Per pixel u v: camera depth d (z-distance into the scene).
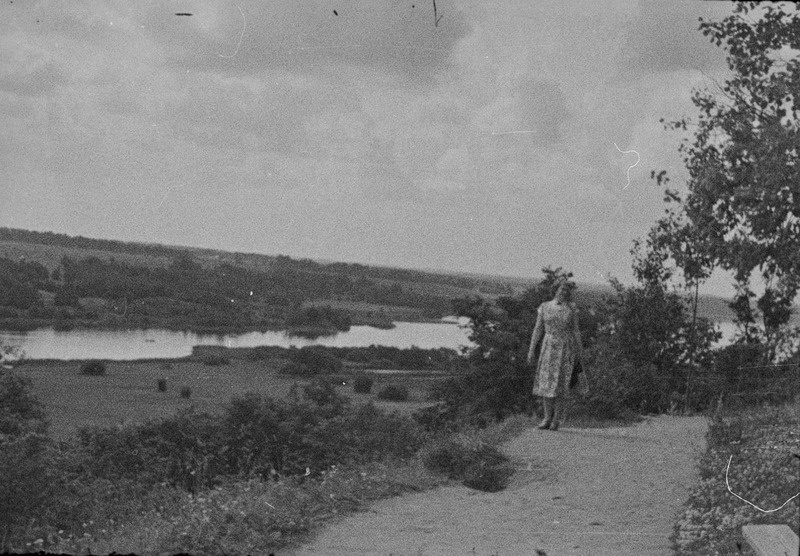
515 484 10.70
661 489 10.21
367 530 8.00
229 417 19.16
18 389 27.02
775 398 20.16
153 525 7.70
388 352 131.38
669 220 20.16
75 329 154.62
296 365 116.75
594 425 16.67
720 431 12.66
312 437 17.92
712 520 7.92
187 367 120.50
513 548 7.38
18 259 174.75
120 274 182.12
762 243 16.73
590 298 25.45
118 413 68.94
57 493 8.79
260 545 7.18
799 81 15.65
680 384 23.00
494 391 31.02
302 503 8.59
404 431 16.86
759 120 16.56
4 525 7.50
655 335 23.72
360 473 10.34
